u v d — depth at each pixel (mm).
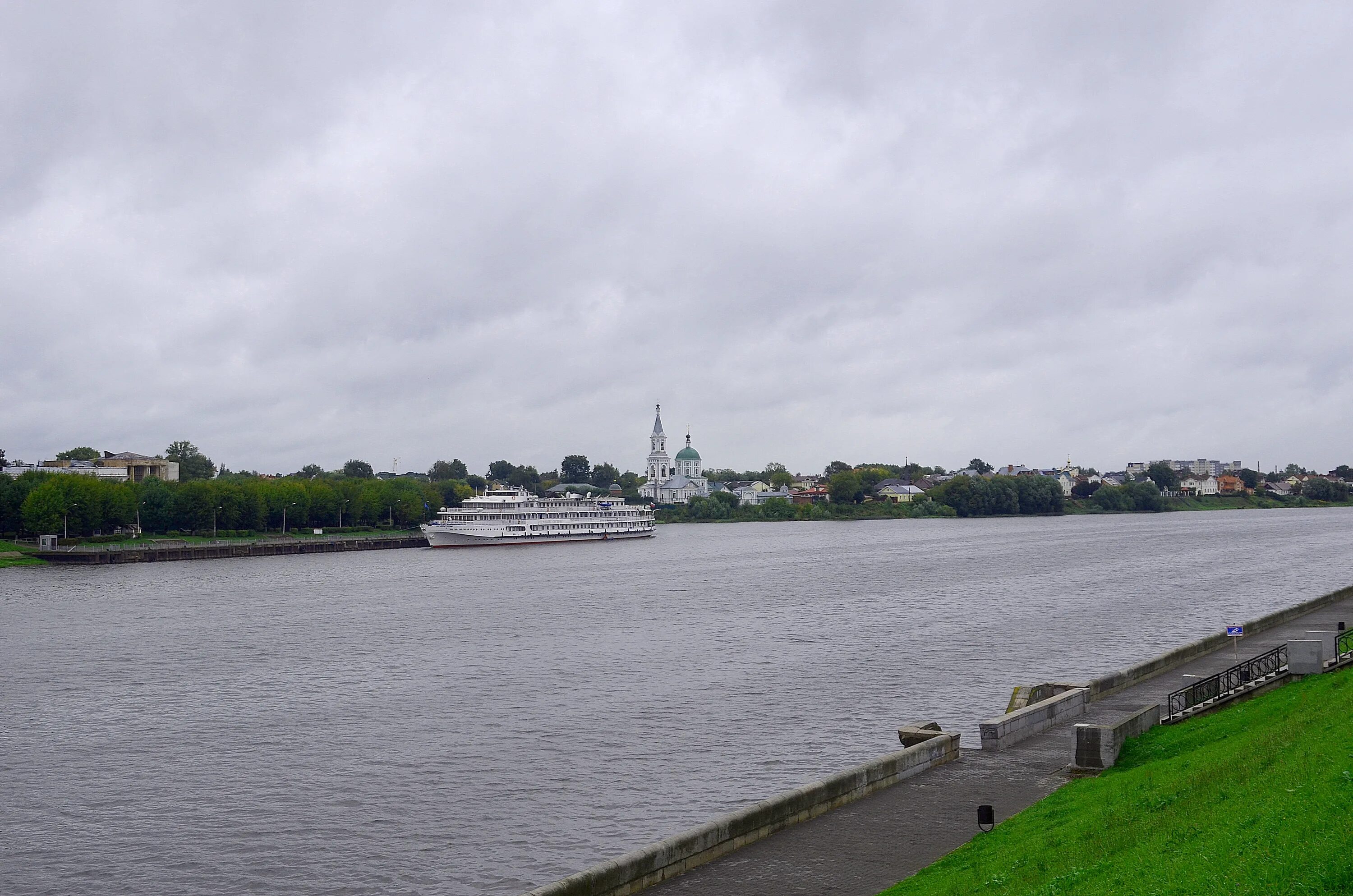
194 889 45312
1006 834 36531
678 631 112938
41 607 144375
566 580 181375
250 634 116000
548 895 30953
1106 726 45906
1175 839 28703
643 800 54719
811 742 64438
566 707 75375
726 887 34250
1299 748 32281
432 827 51562
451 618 128250
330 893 44656
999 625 112438
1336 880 21453
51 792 57906
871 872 35375
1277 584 152250
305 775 60156
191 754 64812
